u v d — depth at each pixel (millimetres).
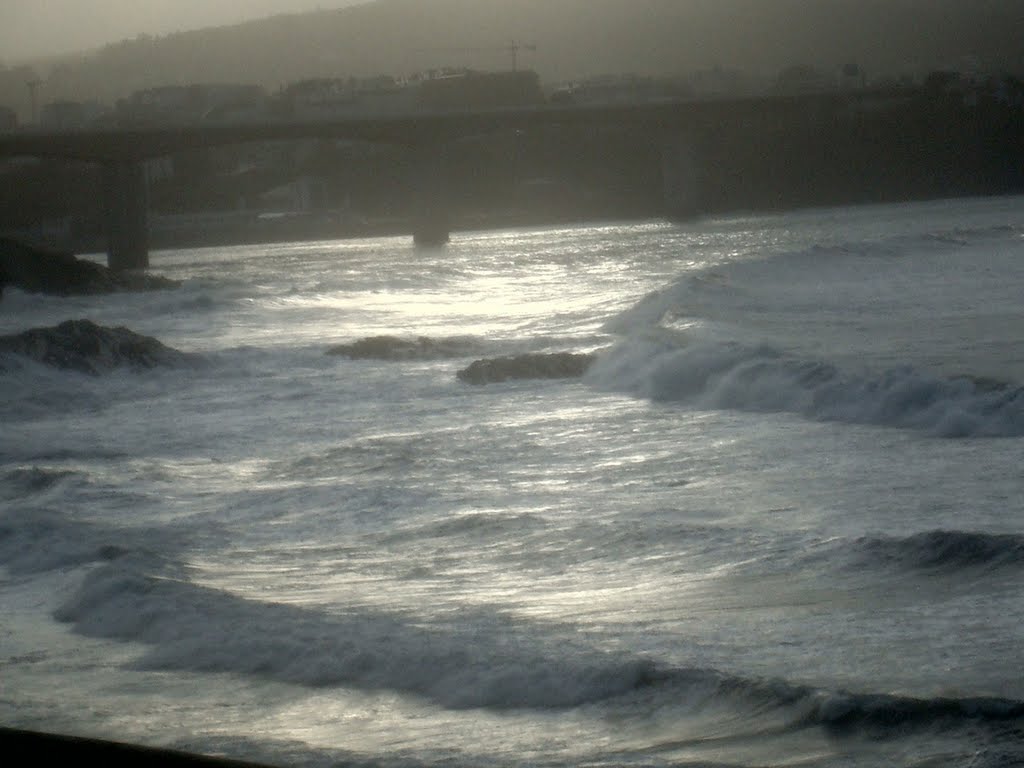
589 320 83688
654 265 138625
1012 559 22969
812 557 24547
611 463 37094
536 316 90875
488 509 31641
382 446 41594
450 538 28656
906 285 85500
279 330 92812
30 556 28891
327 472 38438
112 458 43156
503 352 69000
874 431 39719
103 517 33344
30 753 15398
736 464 35875
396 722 18062
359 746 17297
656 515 29734
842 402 43094
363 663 20062
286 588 25234
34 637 23219
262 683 19953
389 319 96750
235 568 27141
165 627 22641
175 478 38875
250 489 36250
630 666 18531
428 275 136000
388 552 27859
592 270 137125
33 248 135000
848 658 18984
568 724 17469
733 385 47125
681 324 66312
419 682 19312
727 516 29438
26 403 57031
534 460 38312
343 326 93250
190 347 82000
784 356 49312
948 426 39062
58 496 36219
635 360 53875
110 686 20281
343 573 26312
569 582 24578
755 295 81562
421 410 50719
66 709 19359
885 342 57406
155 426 50531
